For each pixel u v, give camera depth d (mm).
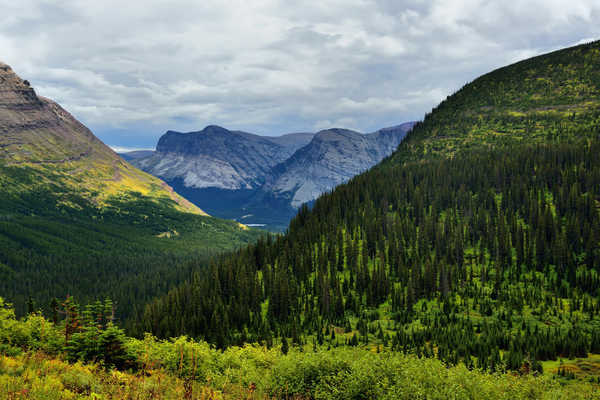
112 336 56688
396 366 57219
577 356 131250
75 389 37188
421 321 171125
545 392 60844
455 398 51781
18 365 39906
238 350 77875
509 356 124812
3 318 59344
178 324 173875
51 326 62656
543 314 167375
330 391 56812
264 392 55562
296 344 153250
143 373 50562
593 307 166625
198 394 43500
